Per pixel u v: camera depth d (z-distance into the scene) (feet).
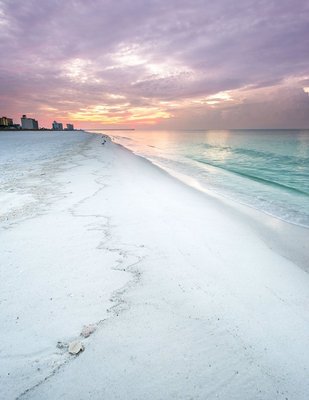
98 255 16.56
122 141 202.08
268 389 8.79
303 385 9.03
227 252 18.48
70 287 13.39
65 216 23.02
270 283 15.11
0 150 88.74
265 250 19.53
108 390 8.44
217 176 52.85
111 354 9.69
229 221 25.21
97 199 28.12
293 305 13.28
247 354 10.07
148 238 19.31
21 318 11.27
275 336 11.10
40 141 154.61
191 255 17.42
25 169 46.50
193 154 106.83
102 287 13.48
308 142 190.19
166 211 25.77
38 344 10.03
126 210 25.04
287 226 24.98
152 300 12.71
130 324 11.12
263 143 183.21
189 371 9.23
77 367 9.15
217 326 11.35
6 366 9.14
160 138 282.56
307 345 10.75
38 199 27.73
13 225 20.99
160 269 15.42
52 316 11.43
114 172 45.01
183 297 13.08
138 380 8.81
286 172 62.28
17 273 14.52
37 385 8.51
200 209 28.04
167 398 8.32
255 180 49.08
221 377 9.10
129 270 15.10
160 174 50.24
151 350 9.95
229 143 186.91
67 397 8.18
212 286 14.24
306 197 36.42
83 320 11.26
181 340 10.48
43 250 17.06
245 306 12.85
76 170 45.50
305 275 16.39
